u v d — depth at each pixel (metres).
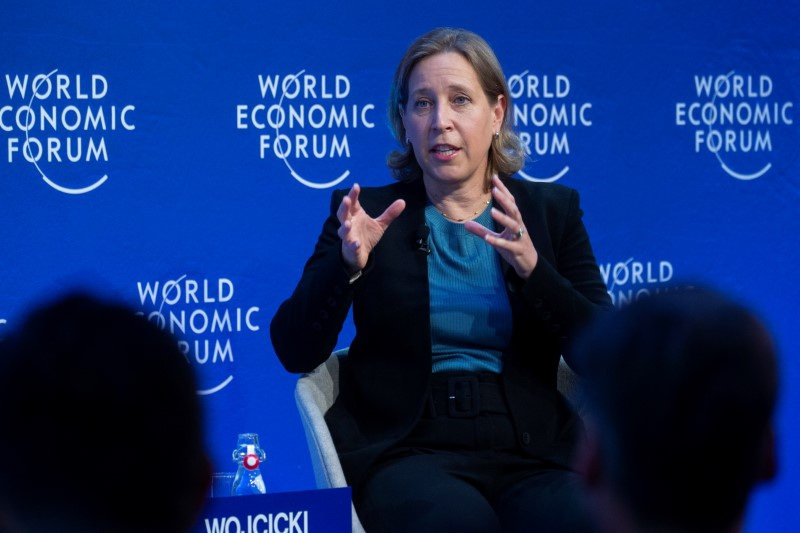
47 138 11.98
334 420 8.84
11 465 2.72
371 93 13.16
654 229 14.22
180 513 2.84
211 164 12.59
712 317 3.14
